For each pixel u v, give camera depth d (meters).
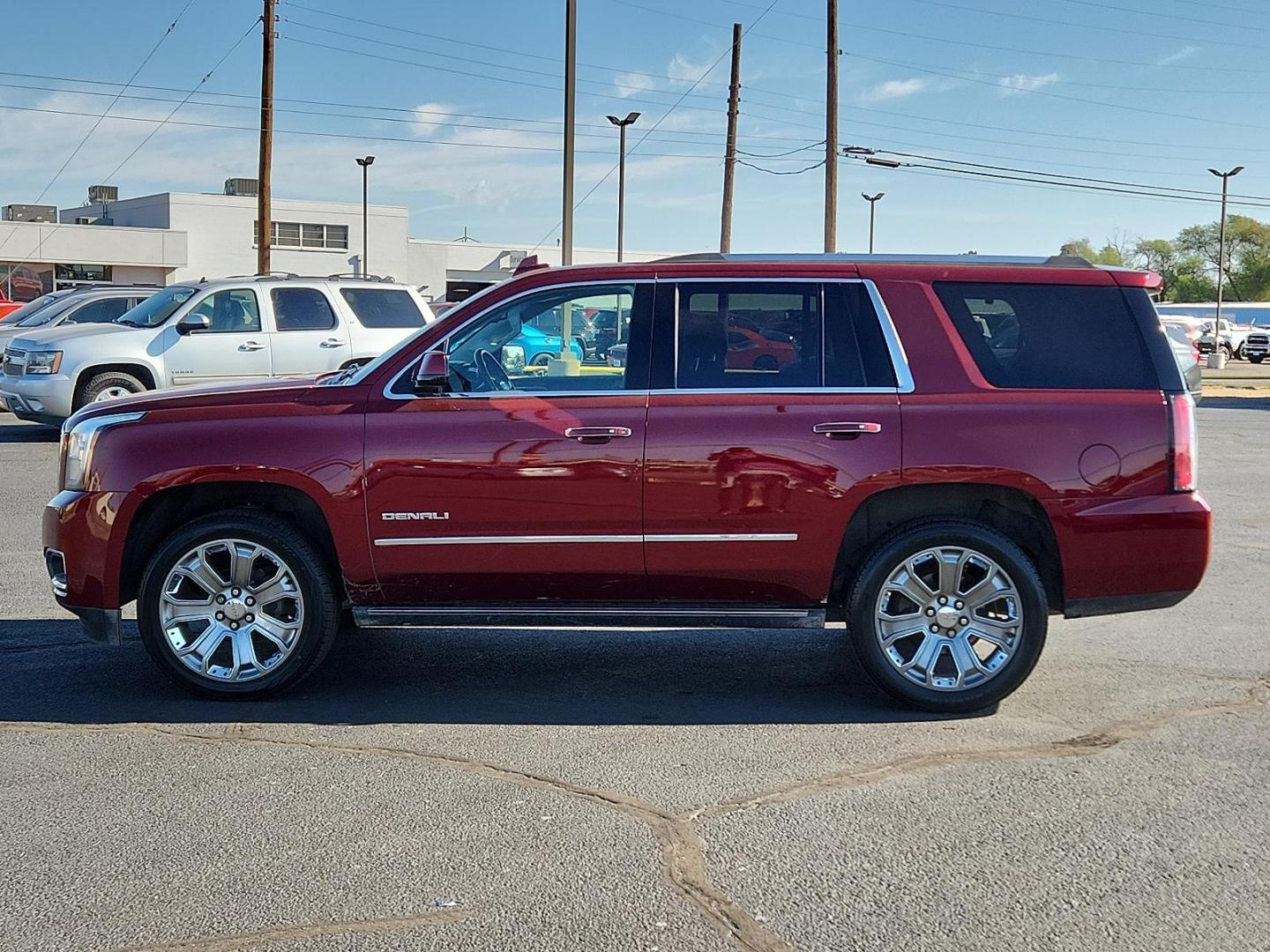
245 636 5.71
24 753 5.02
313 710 5.63
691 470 5.48
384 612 5.67
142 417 5.73
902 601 5.56
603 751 5.07
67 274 52.22
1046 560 5.71
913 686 5.53
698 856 4.01
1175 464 5.48
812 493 5.47
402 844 4.11
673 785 4.67
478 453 5.52
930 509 5.65
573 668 6.40
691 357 5.63
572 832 4.21
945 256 5.89
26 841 4.14
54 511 5.77
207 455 5.58
